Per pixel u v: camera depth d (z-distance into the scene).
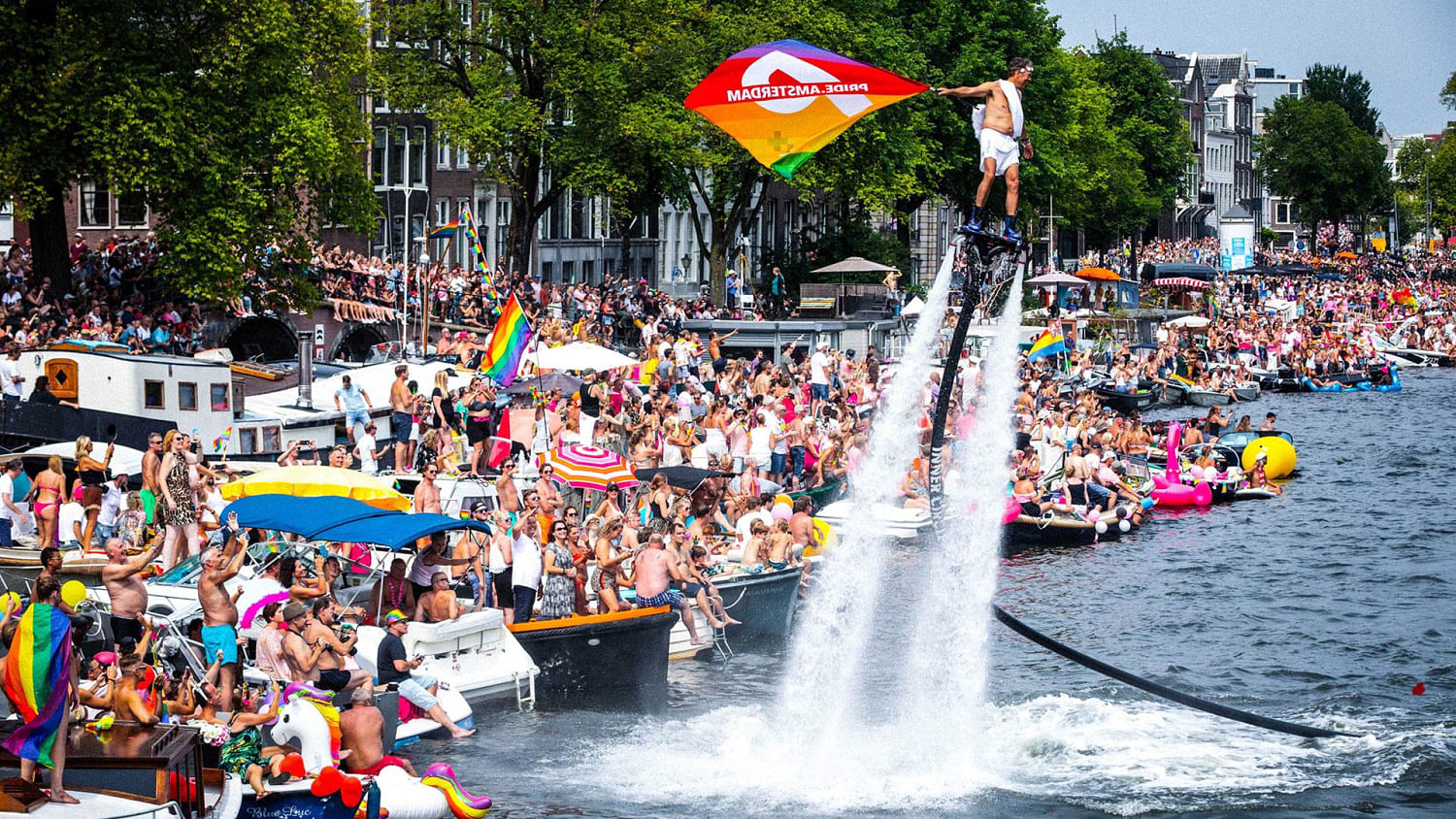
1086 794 23.28
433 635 24.06
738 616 30.53
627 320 64.19
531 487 30.92
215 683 21.83
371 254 69.00
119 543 22.56
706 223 98.69
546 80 64.31
